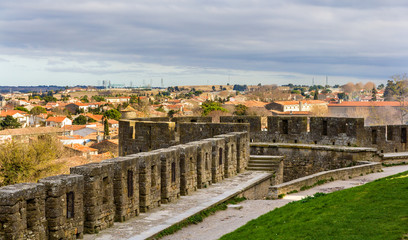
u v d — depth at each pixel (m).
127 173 25.59
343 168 39.78
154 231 23.48
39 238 19.23
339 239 19.25
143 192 27.31
